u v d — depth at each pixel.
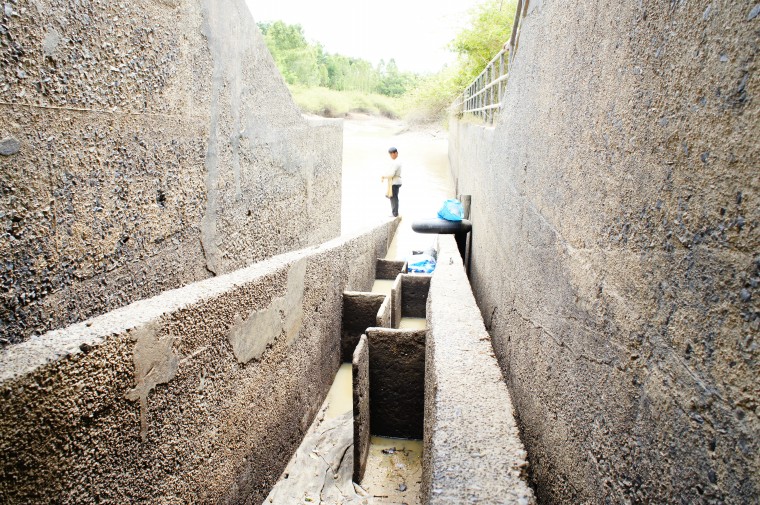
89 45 1.95
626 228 1.37
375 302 4.43
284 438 3.04
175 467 1.89
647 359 1.21
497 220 3.83
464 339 2.57
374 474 3.08
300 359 3.29
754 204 0.86
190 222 2.71
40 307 1.81
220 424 2.22
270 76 3.68
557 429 1.84
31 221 1.76
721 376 0.93
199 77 2.71
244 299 2.40
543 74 2.44
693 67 1.07
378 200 12.95
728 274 0.92
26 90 1.71
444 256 4.85
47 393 1.33
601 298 1.51
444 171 19.25
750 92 0.89
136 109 2.24
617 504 1.30
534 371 2.24
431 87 33.41
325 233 5.57
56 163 1.84
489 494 1.49
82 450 1.45
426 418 2.56
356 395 2.93
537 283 2.32
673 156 1.13
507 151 3.51
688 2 1.09
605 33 1.58
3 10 1.61
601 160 1.58
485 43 14.85
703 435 0.97
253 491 2.62
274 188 3.90
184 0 2.53
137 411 1.67
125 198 2.20
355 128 43.12
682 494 1.03
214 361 2.15
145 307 1.84
